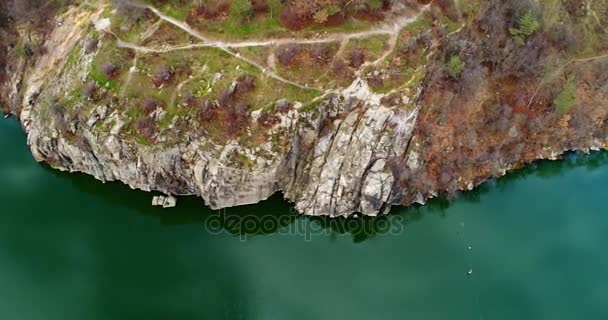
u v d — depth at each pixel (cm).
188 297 5762
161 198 6581
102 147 6425
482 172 6950
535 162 7281
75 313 5575
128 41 6900
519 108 7256
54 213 6612
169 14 7081
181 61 6694
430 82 6719
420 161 6600
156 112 6419
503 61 7188
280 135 6331
